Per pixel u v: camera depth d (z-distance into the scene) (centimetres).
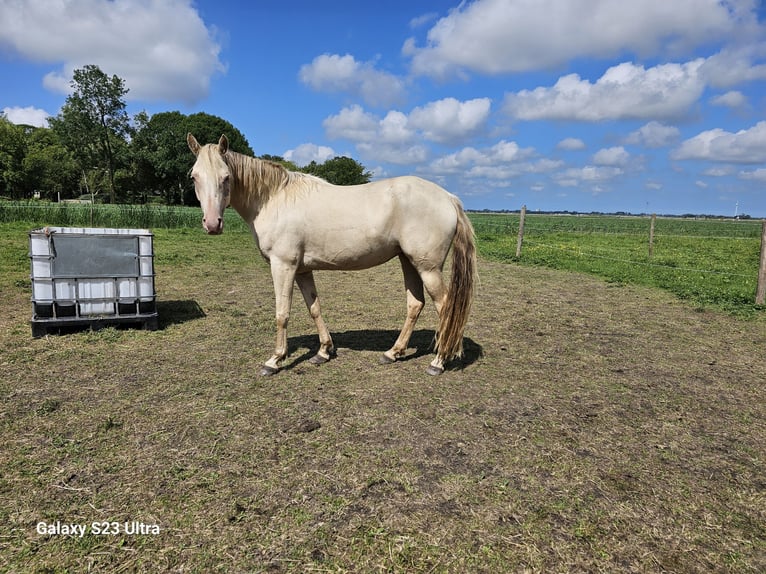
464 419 302
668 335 529
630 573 176
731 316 630
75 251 468
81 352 424
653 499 222
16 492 218
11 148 5300
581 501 219
